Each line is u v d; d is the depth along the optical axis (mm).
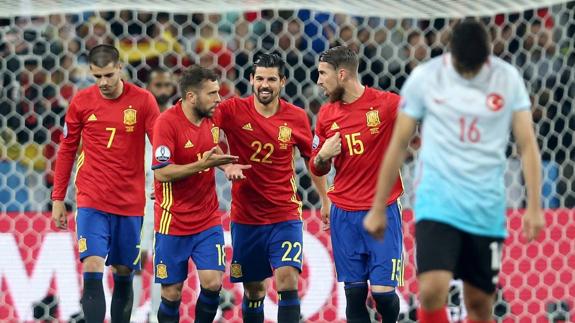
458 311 29734
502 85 18625
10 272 29828
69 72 33781
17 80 33219
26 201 31281
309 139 26859
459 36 18578
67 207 32938
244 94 34250
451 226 18750
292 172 27031
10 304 29719
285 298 26750
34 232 30031
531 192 18453
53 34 33844
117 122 27203
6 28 33500
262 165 26672
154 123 26828
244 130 26531
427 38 34062
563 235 30609
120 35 34594
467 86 18656
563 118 32031
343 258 25891
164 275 26547
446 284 18625
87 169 27312
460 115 18594
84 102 27234
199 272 26219
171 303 26953
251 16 34344
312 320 30031
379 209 18578
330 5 27594
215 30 34344
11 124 32781
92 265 26812
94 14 34156
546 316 30406
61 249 30047
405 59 34281
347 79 25594
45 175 31891
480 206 18672
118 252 27641
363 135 25453
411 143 31781
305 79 34188
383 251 25391
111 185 27234
